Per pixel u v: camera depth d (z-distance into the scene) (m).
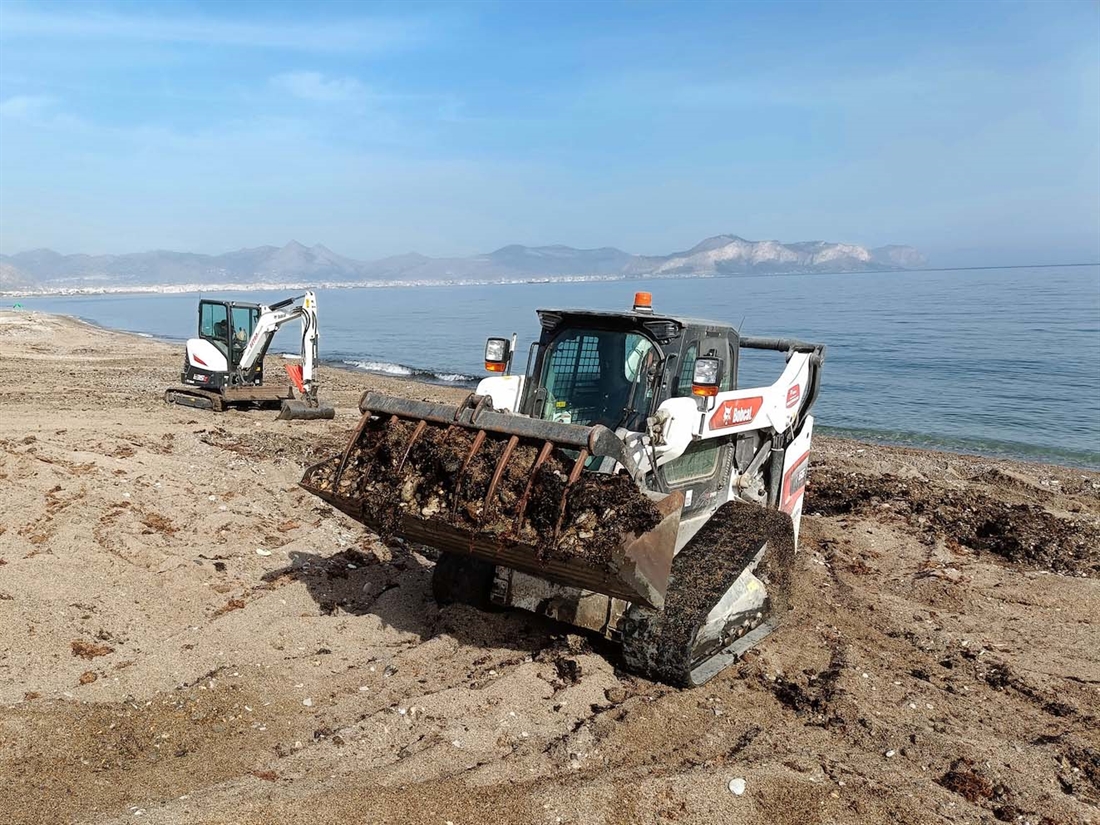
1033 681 6.17
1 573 6.37
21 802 3.95
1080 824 4.33
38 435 11.62
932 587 8.20
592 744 4.70
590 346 6.31
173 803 3.95
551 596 5.87
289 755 4.57
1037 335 48.59
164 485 9.09
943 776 4.71
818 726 5.23
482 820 3.95
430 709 4.98
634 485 4.92
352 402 20.66
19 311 58.38
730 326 6.91
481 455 5.33
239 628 6.10
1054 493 13.27
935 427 22.41
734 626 5.86
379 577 7.46
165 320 80.25
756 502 7.41
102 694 5.08
